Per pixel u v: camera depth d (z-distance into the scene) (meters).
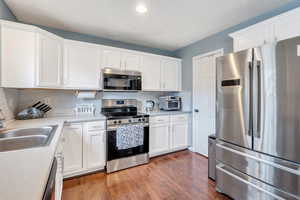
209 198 1.85
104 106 3.05
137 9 2.04
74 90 2.74
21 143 1.38
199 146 3.25
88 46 2.60
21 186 0.59
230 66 1.81
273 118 1.44
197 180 2.24
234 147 1.79
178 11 2.09
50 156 0.90
